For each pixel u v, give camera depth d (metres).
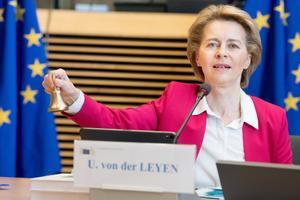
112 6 7.96
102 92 7.28
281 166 2.07
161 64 7.28
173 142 2.49
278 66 5.63
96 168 2.30
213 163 3.40
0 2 5.63
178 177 2.22
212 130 3.47
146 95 7.32
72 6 7.91
